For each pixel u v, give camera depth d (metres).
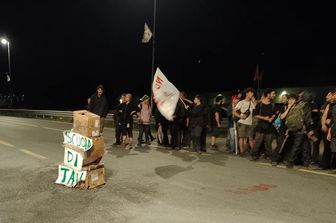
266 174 7.85
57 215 5.29
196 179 7.38
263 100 9.45
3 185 6.83
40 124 21.77
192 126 10.67
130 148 11.59
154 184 6.98
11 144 12.23
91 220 5.09
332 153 8.39
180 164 8.94
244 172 8.04
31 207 5.62
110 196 6.21
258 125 9.47
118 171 8.12
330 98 8.34
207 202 5.88
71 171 6.75
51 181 7.14
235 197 6.15
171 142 11.62
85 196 6.20
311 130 8.68
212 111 11.56
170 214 5.32
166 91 8.81
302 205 5.75
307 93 8.56
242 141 10.24
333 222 5.04
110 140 13.88
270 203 5.83
